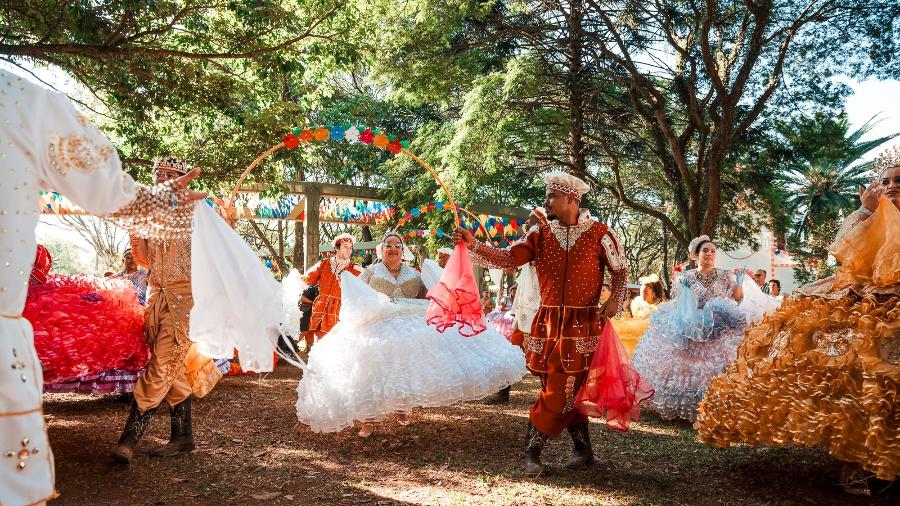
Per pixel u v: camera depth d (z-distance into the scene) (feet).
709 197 58.65
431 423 19.92
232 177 37.65
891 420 10.96
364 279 19.86
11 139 6.57
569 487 13.69
